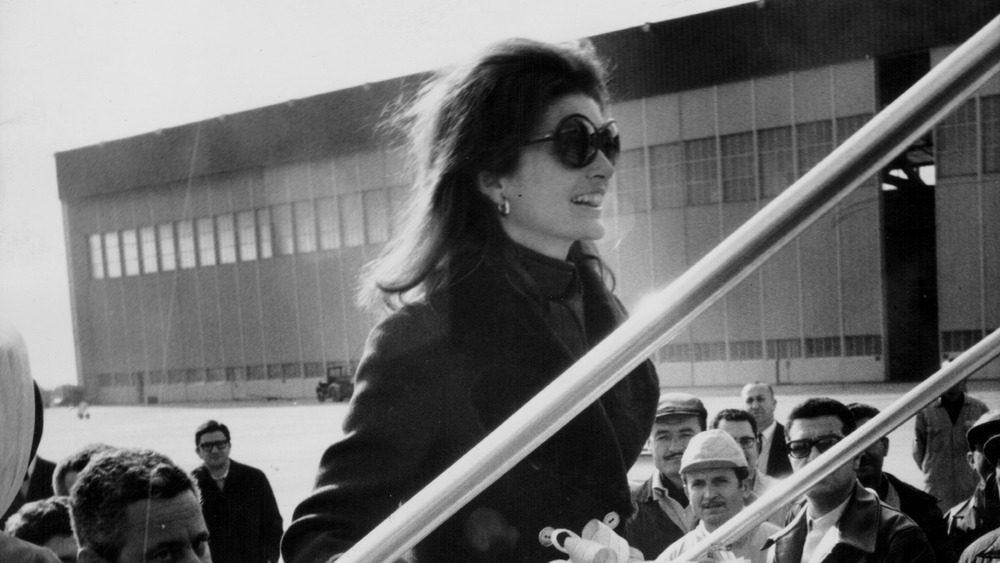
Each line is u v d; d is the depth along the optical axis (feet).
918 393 4.02
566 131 5.32
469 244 5.42
